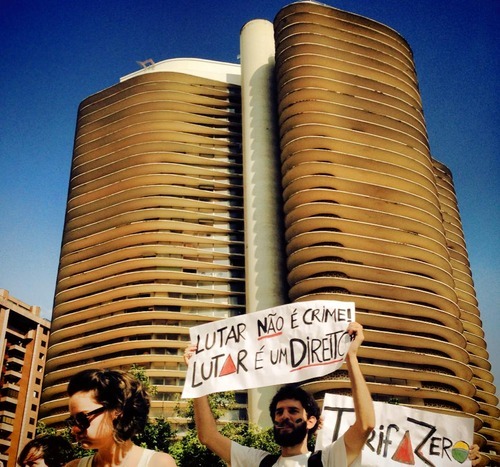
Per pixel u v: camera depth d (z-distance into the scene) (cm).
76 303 6912
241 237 7125
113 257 6994
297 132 6656
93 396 419
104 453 421
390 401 4528
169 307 6612
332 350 589
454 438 668
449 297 6259
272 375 600
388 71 7425
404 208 6419
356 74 7206
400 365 5541
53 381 6550
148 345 6253
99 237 7200
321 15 7431
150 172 7381
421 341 5591
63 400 6131
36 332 8656
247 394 5706
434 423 675
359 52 7400
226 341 634
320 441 662
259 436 3716
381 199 6394
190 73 8325
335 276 5816
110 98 8100
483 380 6862
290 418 526
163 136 7631
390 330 5706
